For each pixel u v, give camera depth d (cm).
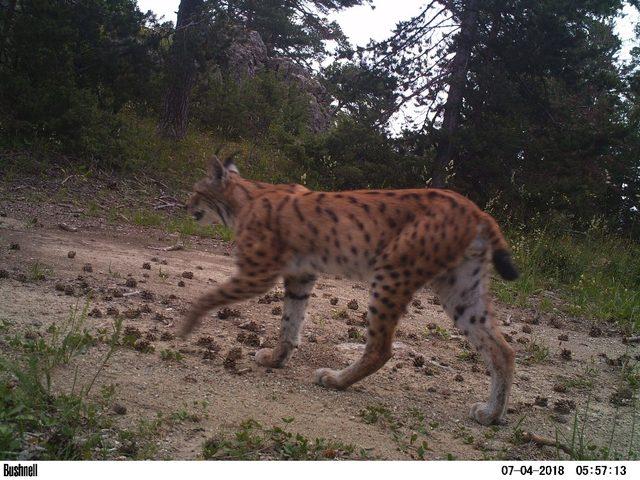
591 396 211
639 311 346
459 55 576
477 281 182
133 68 536
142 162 518
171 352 189
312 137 630
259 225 191
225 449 139
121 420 148
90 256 296
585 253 486
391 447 155
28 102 462
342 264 187
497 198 532
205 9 579
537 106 589
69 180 445
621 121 669
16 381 155
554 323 307
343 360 214
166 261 313
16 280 240
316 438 153
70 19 496
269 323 242
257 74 866
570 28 572
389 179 577
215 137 704
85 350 180
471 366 227
